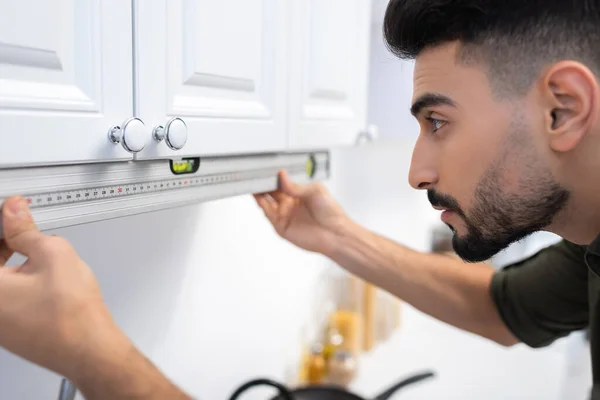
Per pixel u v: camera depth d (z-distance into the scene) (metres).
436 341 1.95
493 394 1.55
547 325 0.98
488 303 1.02
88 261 0.92
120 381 0.49
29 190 0.49
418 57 0.62
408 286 1.02
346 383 1.55
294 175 0.97
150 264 1.05
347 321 1.69
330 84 0.98
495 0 0.55
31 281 0.49
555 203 0.60
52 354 0.48
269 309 1.48
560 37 0.54
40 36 0.47
